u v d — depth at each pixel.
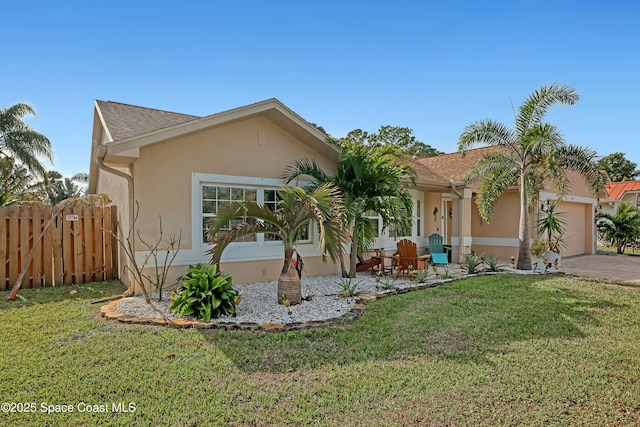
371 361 4.48
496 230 15.73
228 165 9.00
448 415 3.34
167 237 8.16
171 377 4.00
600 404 3.55
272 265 9.65
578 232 18.69
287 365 4.34
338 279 9.98
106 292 8.30
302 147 10.34
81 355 4.54
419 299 7.71
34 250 8.29
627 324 6.05
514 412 3.40
